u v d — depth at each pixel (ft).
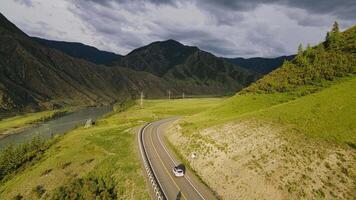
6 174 277.23
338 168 129.08
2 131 541.34
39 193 209.56
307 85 263.70
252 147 164.35
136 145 250.78
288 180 131.64
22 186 228.84
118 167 205.36
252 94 299.17
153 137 280.72
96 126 418.72
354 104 171.32
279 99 258.57
